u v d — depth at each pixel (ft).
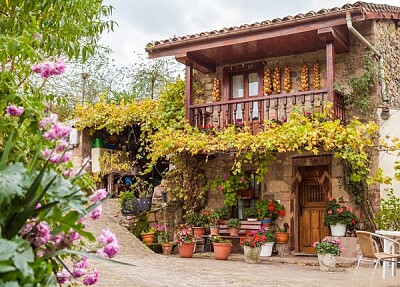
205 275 25.79
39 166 9.32
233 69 40.09
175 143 36.78
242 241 32.86
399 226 32.71
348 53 35.63
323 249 29.12
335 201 34.04
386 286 23.25
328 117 32.96
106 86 64.44
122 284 21.94
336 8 31.89
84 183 10.44
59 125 9.66
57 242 8.31
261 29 34.30
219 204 39.47
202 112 38.83
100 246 8.95
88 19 15.37
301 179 37.22
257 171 35.83
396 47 37.81
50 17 13.65
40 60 12.26
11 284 5.75
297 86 37.70
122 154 46.52
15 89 10.54
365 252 24.14
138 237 37.55
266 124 34.19
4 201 6.65
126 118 42.80
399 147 32.17
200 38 36.35
